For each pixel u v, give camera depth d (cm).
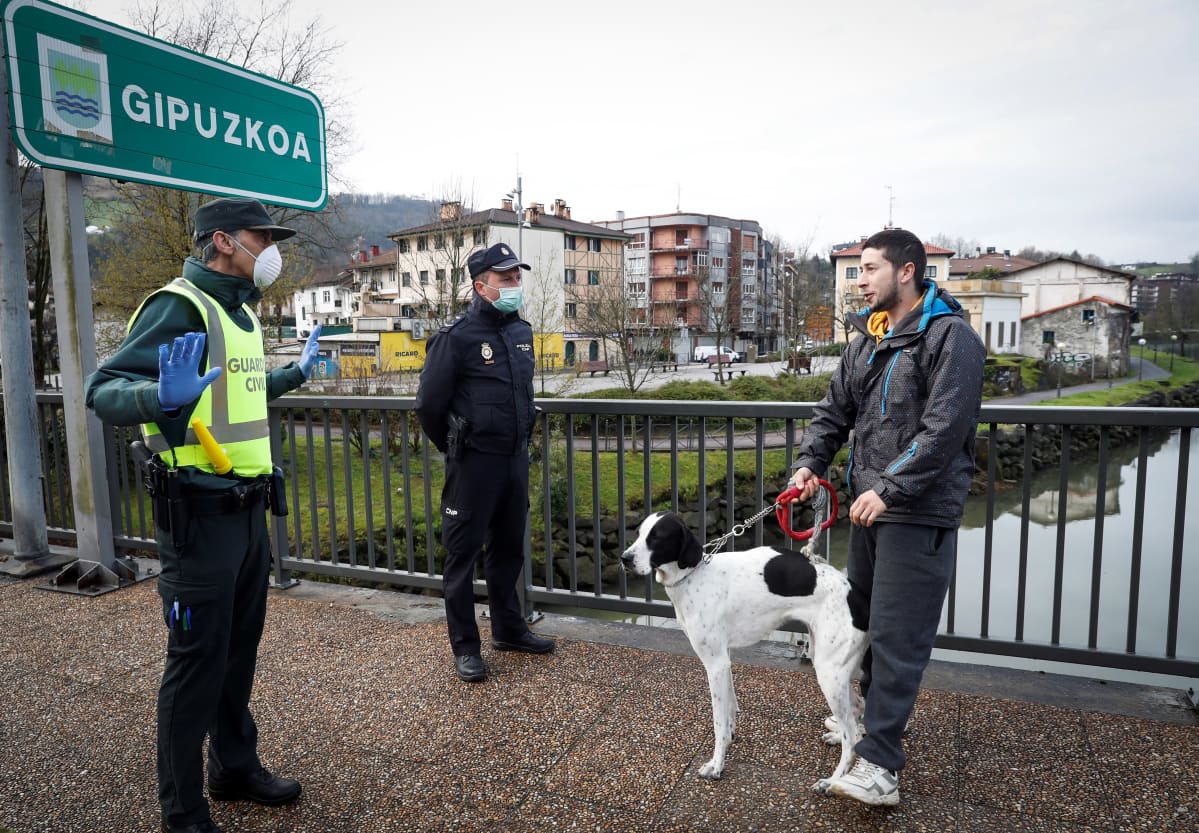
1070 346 6094
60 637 374
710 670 242
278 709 299
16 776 254
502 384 322
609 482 1529
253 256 219
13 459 475
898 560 216
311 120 525
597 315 3934
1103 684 302
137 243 1652
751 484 1634
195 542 204
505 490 332
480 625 388
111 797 241
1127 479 2255
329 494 446
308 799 239
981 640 313
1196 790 230
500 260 316
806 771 247
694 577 245
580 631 378
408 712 295
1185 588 1202
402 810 232
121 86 414
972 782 238
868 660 256
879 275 223
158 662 344
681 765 252
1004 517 1759
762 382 2839
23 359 469
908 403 218
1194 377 6356
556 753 262
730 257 8000
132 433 496
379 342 3916
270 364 1984
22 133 376
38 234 1353
